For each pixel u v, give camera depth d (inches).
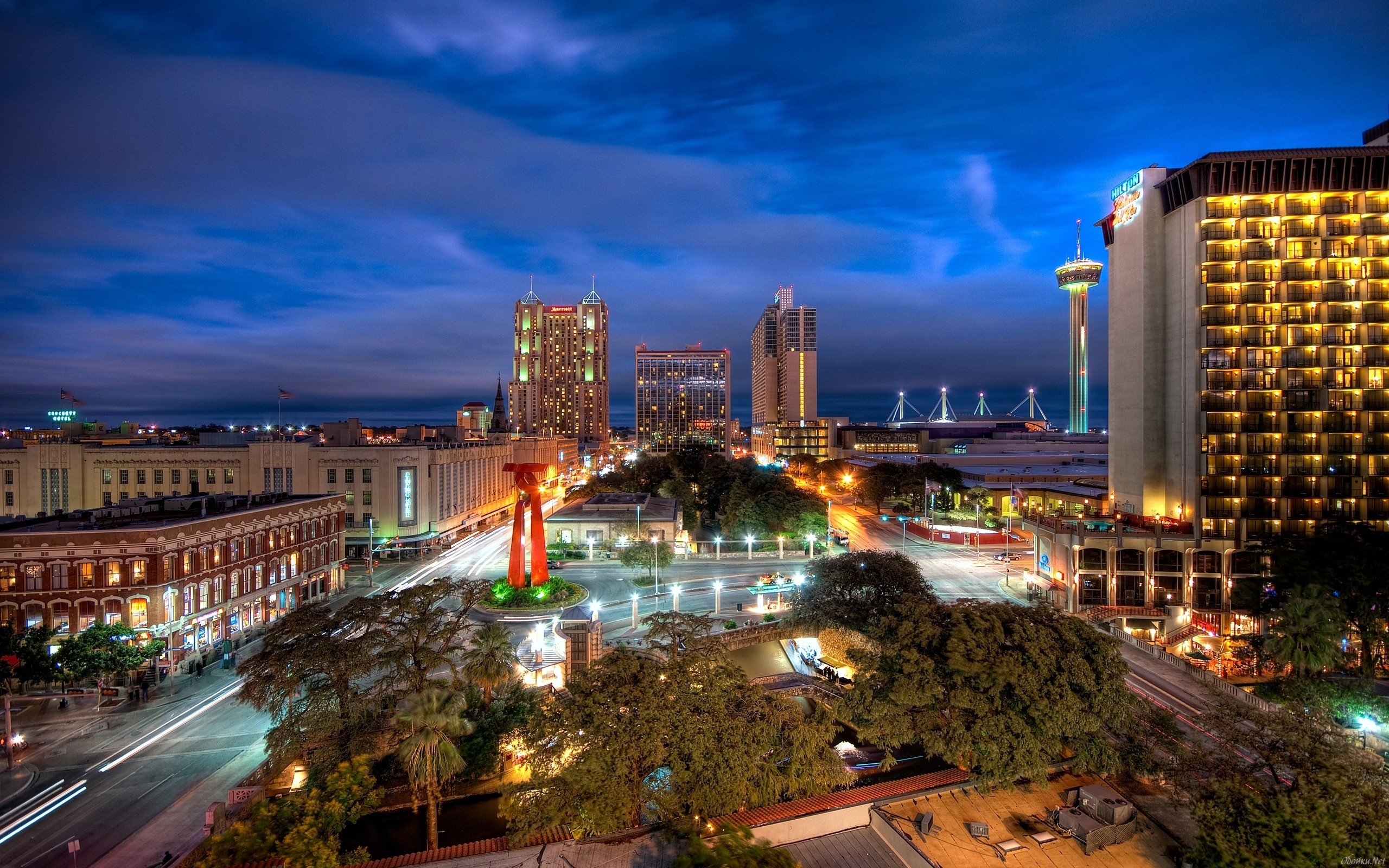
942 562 4456.2
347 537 4662.9
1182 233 3420.3
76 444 4461.1
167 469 4485.7
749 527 4719.5
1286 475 3201.3
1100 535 3238.2
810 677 2522.1
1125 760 1513.3
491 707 1950.1
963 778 1568.7
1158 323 3555.6
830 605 2618.1
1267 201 3277.6
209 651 2679.6
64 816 1637.6
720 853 1153.4
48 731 2062.0
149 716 2164.1
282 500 3526.1
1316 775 1179.3
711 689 1483.8
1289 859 1107.3
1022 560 4512.8
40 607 2428.6
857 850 1371.8
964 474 6904.5
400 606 1972.2
